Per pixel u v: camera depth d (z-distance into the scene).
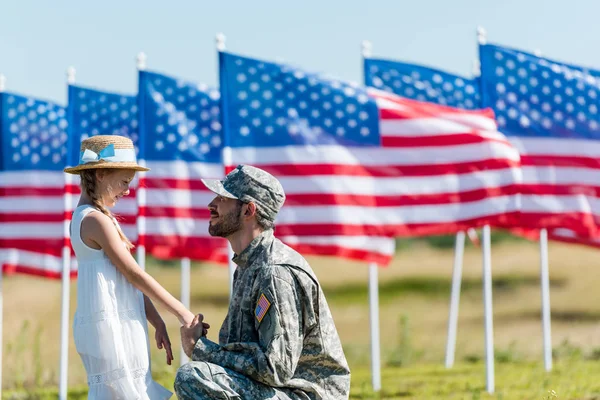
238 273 8.50
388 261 15.48
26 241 17.38
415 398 14.52
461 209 15.33
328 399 8.29
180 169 16.47
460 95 17.81
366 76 17.94
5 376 19.53
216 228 8.48
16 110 17.47
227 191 8.41
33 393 16.94
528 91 16.84
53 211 17.31
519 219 15.70
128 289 8.68
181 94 16.56
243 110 15.41
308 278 8.23
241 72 15.45
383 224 15.33
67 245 15.88
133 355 8.59
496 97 16.92
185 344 8.45
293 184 15.33
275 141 15.38
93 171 8.73
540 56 16.89
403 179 15.38
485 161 15.30
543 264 18.19
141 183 16.08
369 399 14.66
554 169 16.73
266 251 8.32
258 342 8.20
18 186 17.39
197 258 16.45
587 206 16.69
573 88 16.81
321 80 15.51
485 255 15.30
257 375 8.05
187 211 16.44
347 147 15.41
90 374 8.59
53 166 17.39
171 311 8.52
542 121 16.80
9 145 17.44
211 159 16.52
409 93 17.88
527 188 16.72
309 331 8.29
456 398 14.31
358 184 15.34
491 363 14.95
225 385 8.07
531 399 13.92
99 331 8.50
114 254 8.54
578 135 16.75
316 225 15.27
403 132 15.40
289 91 15.46
